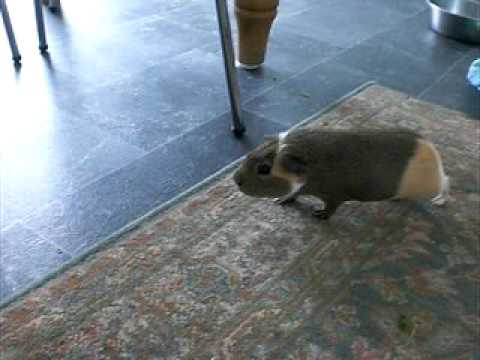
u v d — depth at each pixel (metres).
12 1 2.11
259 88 1.63
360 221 1.11
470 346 0.87
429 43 2.02
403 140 1.05
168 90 1.59
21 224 1.08
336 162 1.02
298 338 0.86
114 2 2.19
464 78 1.77
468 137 1.40
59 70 1.66
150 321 0.88
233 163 1.27
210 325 0.88
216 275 0.97
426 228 1.11
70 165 1.25
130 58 1.76
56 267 0.98
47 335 0.85
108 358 0.82
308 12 2.23
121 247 1.01
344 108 1.50
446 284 0.98
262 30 1.64
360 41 2.00
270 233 1.07
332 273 0.99
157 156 1.30
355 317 0.91
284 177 1.01
